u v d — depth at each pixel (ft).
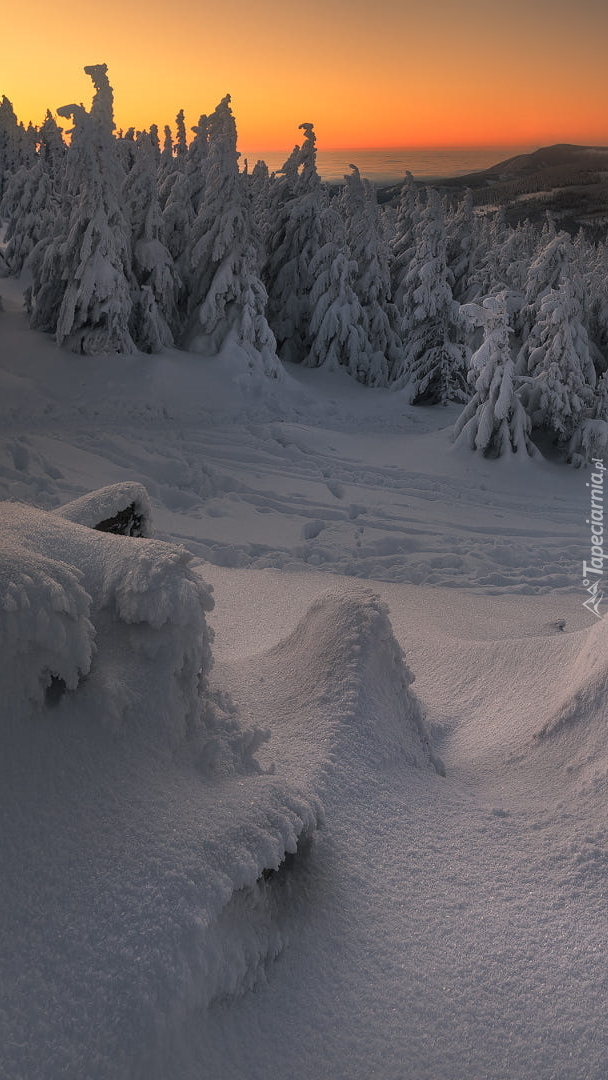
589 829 9.45
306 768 9.90
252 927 7.47
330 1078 6.57
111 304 69.15
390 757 10.84
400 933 8.02
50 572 7.84
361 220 88.48
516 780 11.18
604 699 11.23
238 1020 6.77
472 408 60.59
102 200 68.44
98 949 6.23
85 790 7.36
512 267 87.81
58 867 6.74
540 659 16.02
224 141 71.77
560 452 61.05
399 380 82.17
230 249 73.15
